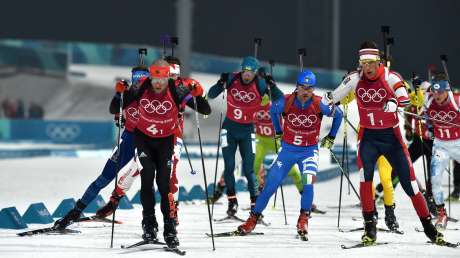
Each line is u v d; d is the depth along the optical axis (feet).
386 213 84.28
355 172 187.52
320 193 135.13
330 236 79.71
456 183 121.08
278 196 127.13
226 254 65.98
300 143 79.51
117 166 75.05
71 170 187.73
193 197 119.55
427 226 73.56
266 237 78.07
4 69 427.74
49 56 435.53
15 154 247.70
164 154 68.54
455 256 66.44
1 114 402.52
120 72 458.50
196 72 474.90
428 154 109.50
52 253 65.00
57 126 382.63
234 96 94.22
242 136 94.79
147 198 69.21
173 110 67.10
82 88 437.58
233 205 93.86
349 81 72.84
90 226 84.58
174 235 67.21
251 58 93.20
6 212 83.10
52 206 107.24
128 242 72.59
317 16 500.33
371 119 72.18
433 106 92.94
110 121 380.58
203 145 313.32
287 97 78.84
